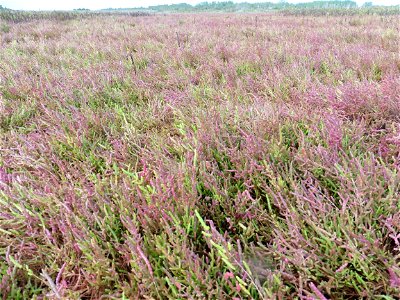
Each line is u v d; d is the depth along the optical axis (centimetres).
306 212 156
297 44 588
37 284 145
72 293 127
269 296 116
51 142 245
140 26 1165
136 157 236
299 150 195
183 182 179
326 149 194
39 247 150
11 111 315
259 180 185
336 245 139
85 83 399
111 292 133
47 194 171
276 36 770
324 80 366
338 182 172
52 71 461
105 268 137
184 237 142
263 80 373
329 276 128
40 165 215
